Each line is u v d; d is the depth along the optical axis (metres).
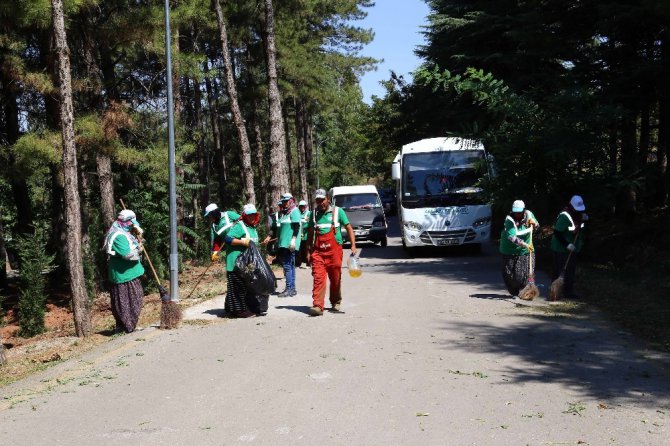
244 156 21.22
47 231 24.08
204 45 32.09
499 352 8.02
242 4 28.14
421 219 20.58
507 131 17.88
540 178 17.25
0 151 14.52
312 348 8.40
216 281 17.36
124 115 15.54
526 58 23.61
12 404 6.47
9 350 11.80
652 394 6.23
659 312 10.27
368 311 11.11
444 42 29.31
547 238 19.52
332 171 76.06
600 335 8.85
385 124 44.06
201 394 6.50
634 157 17.39
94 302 16.98
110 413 6.00
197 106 30.47
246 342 8.90
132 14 16.05
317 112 39.53
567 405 5.91
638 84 18.52
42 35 15.39
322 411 5.86
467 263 18.53
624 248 17.56
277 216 14.77
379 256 22.09
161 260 18.11
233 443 5.12
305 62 32.09
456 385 6.61
